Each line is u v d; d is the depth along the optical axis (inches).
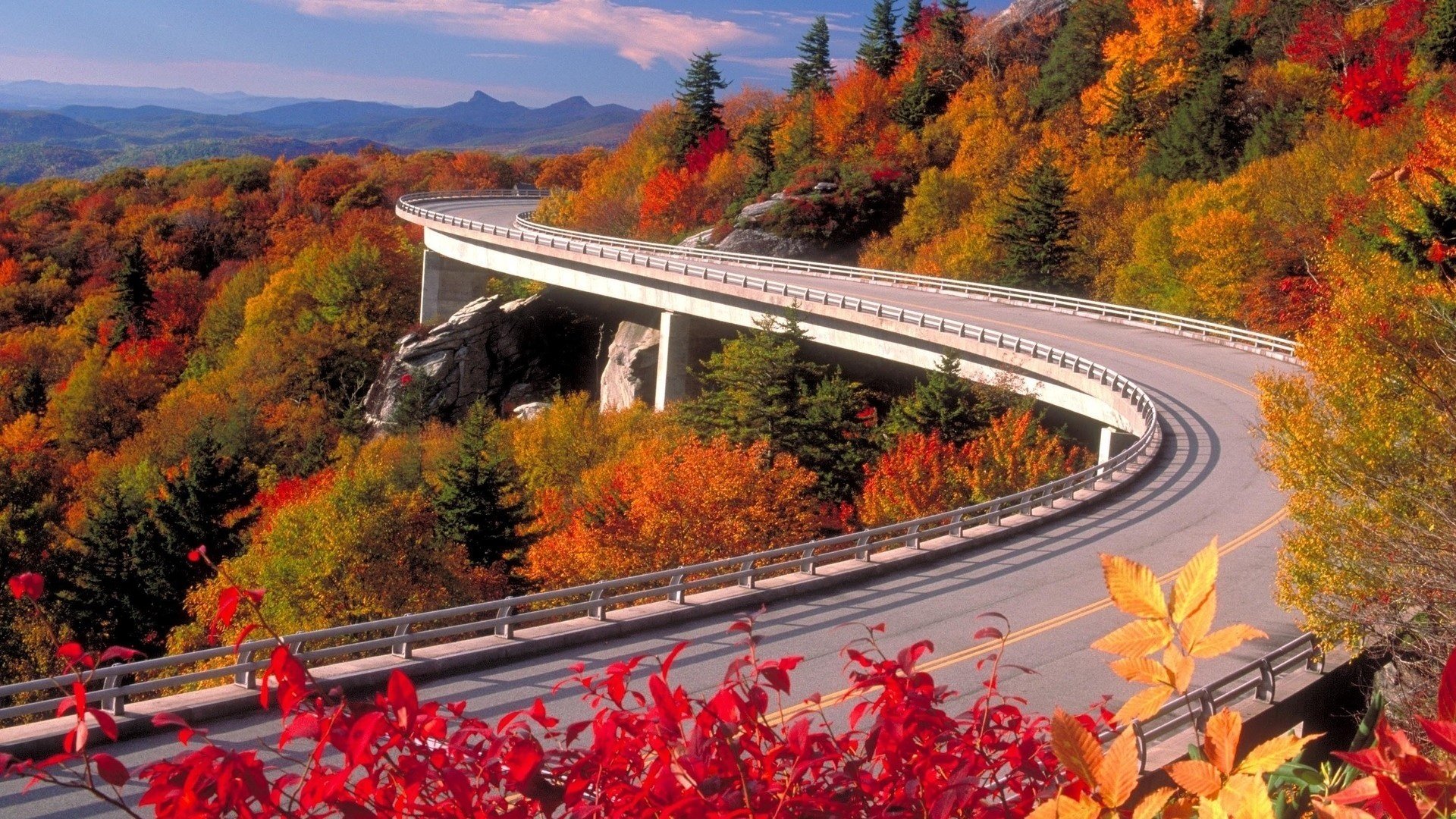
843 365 2395.4
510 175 6146.7
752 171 3937.0
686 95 4453.7
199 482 1777.8
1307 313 1860.2
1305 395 644.7
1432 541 532.7
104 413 3250.5
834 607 792.3
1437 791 75.3
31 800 468.1
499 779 118.3
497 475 1749.5
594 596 732.7
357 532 1396.4
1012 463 1510.8
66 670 112.5
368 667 629.9
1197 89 3129.9
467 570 1536.7
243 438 2728.8
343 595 1391.5
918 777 123.0
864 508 1572.3
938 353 1895.9
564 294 3385.8
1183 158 2878.9
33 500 2155.5
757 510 1460.4
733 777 119.8
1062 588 837.2
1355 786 81.6
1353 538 563.5
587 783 115.5
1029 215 2623.0
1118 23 3678.6
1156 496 1126.4
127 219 5251.0
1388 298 608.7
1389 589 542.3
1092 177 2913.4
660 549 1432.1
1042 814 96.3
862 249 3321.9
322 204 5511.8
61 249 5024.6
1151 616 94.2
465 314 3248.0
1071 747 94.7
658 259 2615.7
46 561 1738.4
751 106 4965.6
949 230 3068.4
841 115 3944.4
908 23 4943.4
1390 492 549.0
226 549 1795.0
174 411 2938.0
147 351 3656.5
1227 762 88.7
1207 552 94.0
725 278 2395.4
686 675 653.3
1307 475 605.0
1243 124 2923.2
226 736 541.0
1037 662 676.7
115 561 1721.2
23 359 3841.0
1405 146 2097.7
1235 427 1402.6
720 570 1386.6
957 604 799.7
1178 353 1847.9
